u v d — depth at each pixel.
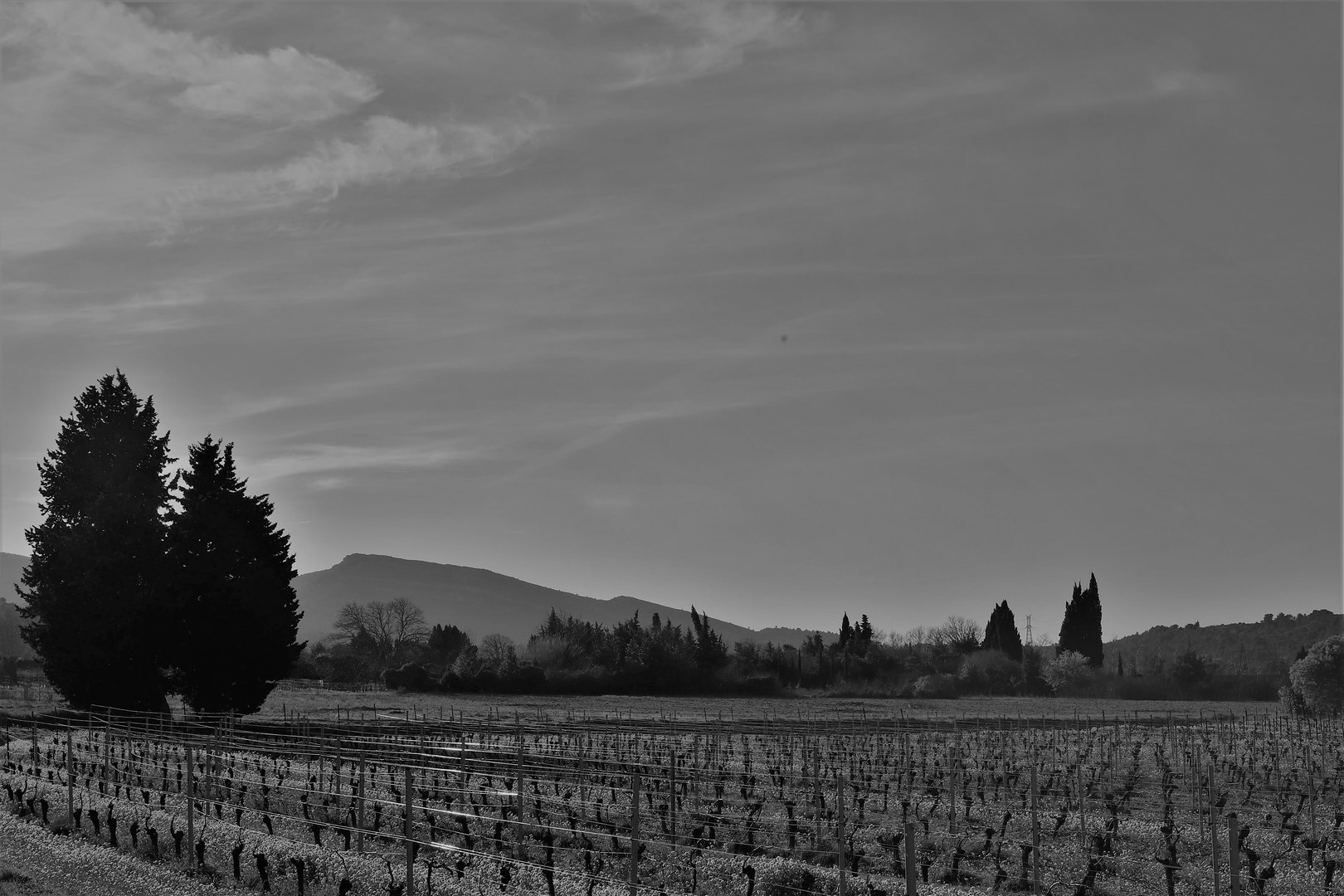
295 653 73.12
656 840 29.19
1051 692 134.62
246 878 26.88
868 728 73.06
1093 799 41.31
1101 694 131.25
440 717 74.12
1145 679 132.25
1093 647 150.75
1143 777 47.75
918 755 56.03
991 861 29.52
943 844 31.59
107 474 70.56
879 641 161.50
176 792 39.59
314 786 39.97
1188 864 29.17
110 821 31.44
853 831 31.73
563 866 27.53
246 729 64.50
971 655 145.00
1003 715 92.31
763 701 111.94
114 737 54.38
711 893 25.05
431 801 36.59
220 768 43.56
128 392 72.62
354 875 26.39
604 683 120.38
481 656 131.62
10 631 174.75
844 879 23.53
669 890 24.50
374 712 78.75
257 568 72.06
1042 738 67.56
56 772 44.75
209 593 69.00
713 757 51.44
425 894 24.86
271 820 33.47
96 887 26.25
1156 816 37.25
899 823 35.09
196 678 70.12
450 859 27.62
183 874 27.56
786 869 26.16
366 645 170.00
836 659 143.50
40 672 130.62
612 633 144.75
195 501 71.81
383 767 41.72
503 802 36.38
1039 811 37.47
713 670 130.88
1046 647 180.25
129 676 68.44
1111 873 28.23
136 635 68.00
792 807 35.12
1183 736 68.56
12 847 30.48
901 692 133.25
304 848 29.05
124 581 67.62
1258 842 31.80
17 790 38.91
